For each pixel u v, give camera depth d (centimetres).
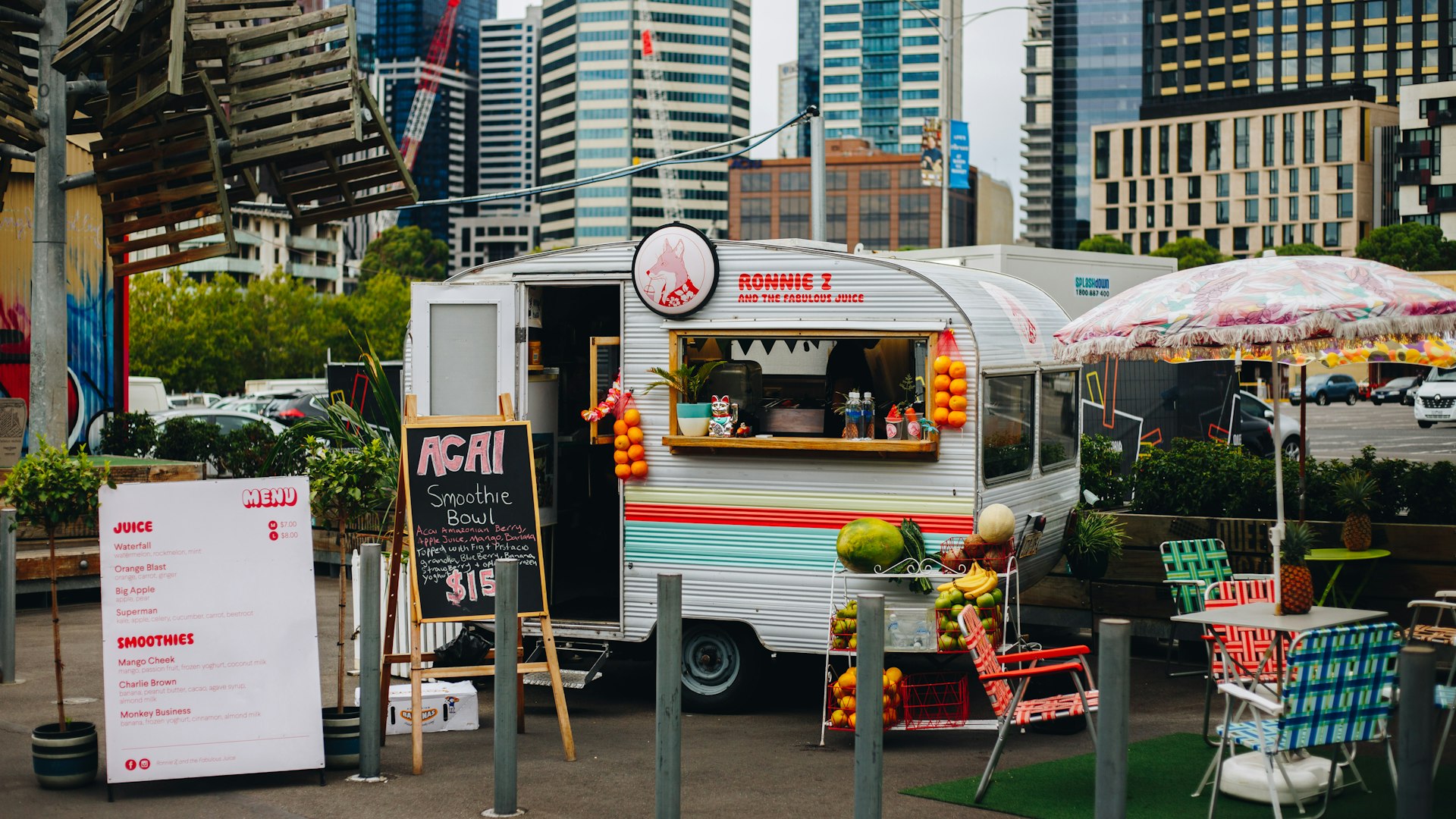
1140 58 14275
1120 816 486
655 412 871
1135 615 1036
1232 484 1022
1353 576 955
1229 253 12588
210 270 11062
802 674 994
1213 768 661
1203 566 839
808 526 836
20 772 702
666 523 869
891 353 852
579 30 18650
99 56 1175
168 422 1691
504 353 902
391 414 1108
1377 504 976
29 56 1341
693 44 18638
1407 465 991
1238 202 12525
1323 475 996
